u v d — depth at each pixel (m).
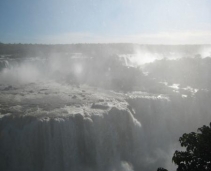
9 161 24.47
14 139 24.48
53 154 24.92
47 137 24.77
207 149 8.83
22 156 24.55
